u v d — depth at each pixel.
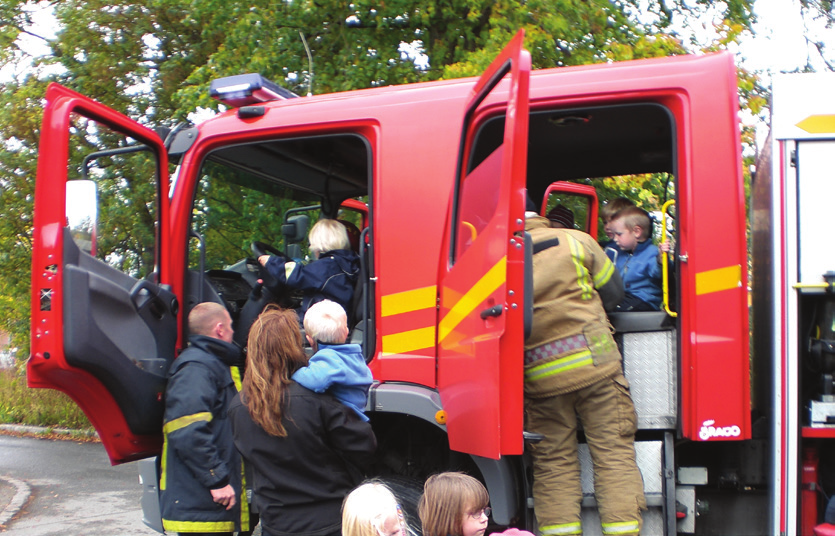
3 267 12.74
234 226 4.21
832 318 3.08
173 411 3.44
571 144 4.19
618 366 3.19
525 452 3.33
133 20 12.50
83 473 9.35
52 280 3.22
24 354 13.73
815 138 3.03
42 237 3.24
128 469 9.61
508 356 2.69
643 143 4.20
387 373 3.50
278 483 2.96
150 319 3.67
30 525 6.93
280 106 3.80
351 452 3.01
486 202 2.98
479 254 2.94
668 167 4.71
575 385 3.14
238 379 3.84
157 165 3.81
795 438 3.01
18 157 12.52
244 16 9.77
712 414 3.01
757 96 7.92
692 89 3.15
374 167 3.62
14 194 12.59
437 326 3.43
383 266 3.53
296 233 4.46
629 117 3.64
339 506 3.00
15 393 13.45
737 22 10.40
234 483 3.62
